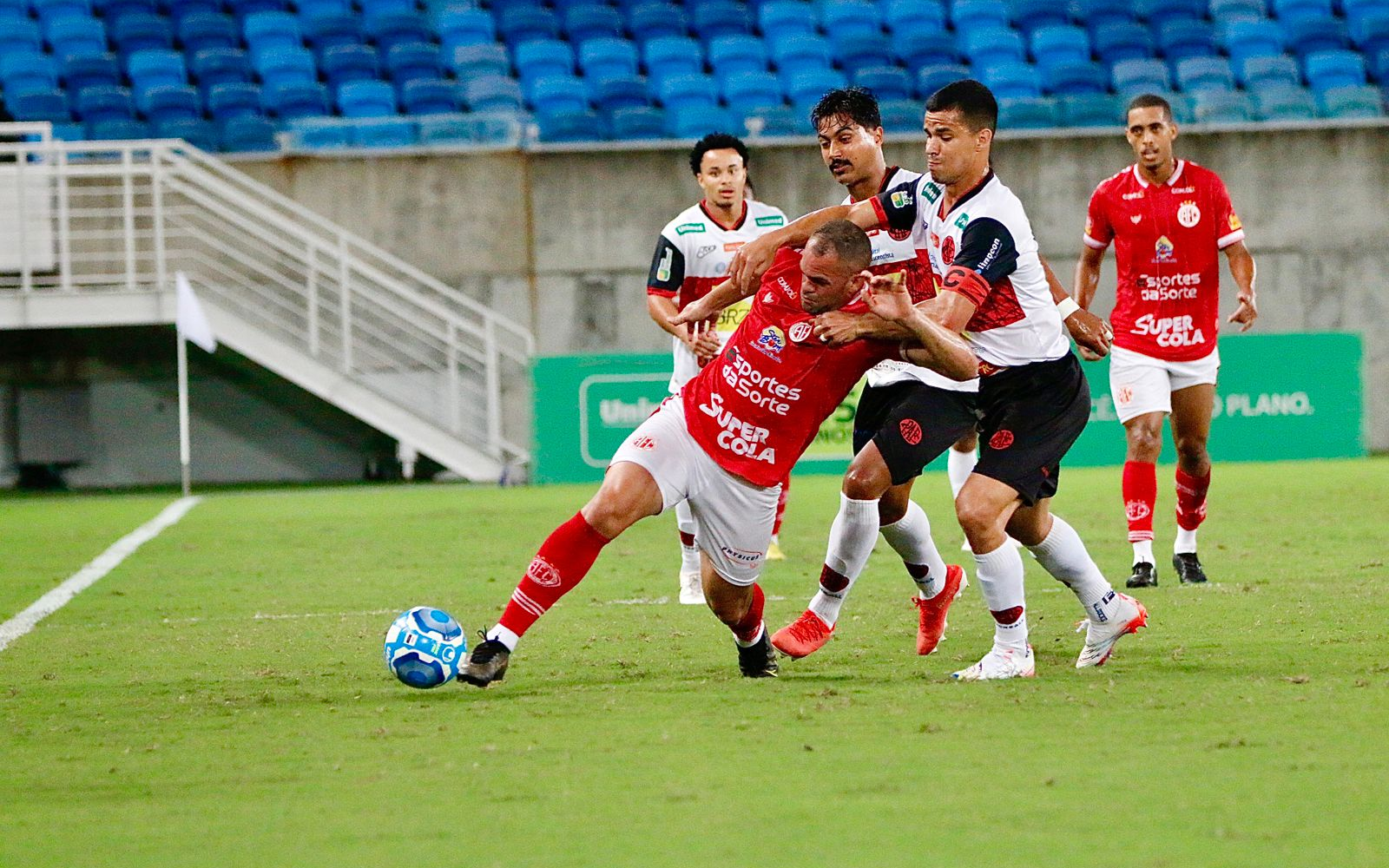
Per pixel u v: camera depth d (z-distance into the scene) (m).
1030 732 14.80
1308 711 15.54
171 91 64.19
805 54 69.94
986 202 17.81
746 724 15.48
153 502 49.25
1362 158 64.50
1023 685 17.38
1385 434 64.81
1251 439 53.84
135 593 27.81
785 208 62.78
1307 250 64.62
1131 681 17.53
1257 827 11.47
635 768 13.70
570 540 17.23
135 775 13.98
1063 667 18.69
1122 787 12.66
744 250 19.11
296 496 50.16
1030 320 18.36
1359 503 38.91
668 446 17.31
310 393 59.72
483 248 62.34
